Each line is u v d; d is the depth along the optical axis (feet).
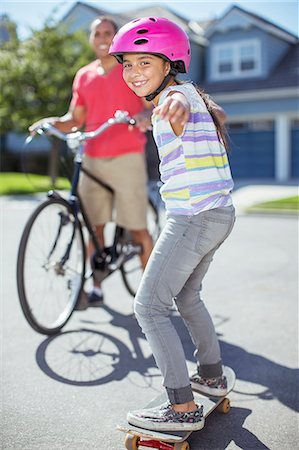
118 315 14.99
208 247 8.51
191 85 8.70
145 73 8.50
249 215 37.68
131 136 14.55
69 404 9.98
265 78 72.38
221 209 8.51
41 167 80.48
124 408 9.87
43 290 16.63
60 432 8.98
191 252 8.37
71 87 60.34
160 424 8.24
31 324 12.68
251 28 73.10
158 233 17.92
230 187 8.70
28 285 16.84
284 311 15.46
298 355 12.30
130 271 16.42
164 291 8.41
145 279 8.48
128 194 14.66
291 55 75.82
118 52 8.52
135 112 14.65
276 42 74.79
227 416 9.59
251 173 71.36
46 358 12.01
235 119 70.79
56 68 60.34
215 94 71.00
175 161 8.30
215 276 19.62
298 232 29.89
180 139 8.22
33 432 8.96
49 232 14.08
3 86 59.88
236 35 74.28
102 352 12.40
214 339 9.39
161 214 33.96
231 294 17.21
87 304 14.35
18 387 10.61
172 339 8.40
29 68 59.57
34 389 10.54
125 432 8.54
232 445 8.64
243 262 22.00
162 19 8.59
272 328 14.03
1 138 84.38
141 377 11.18
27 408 9.79
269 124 70.13
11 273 20.01
